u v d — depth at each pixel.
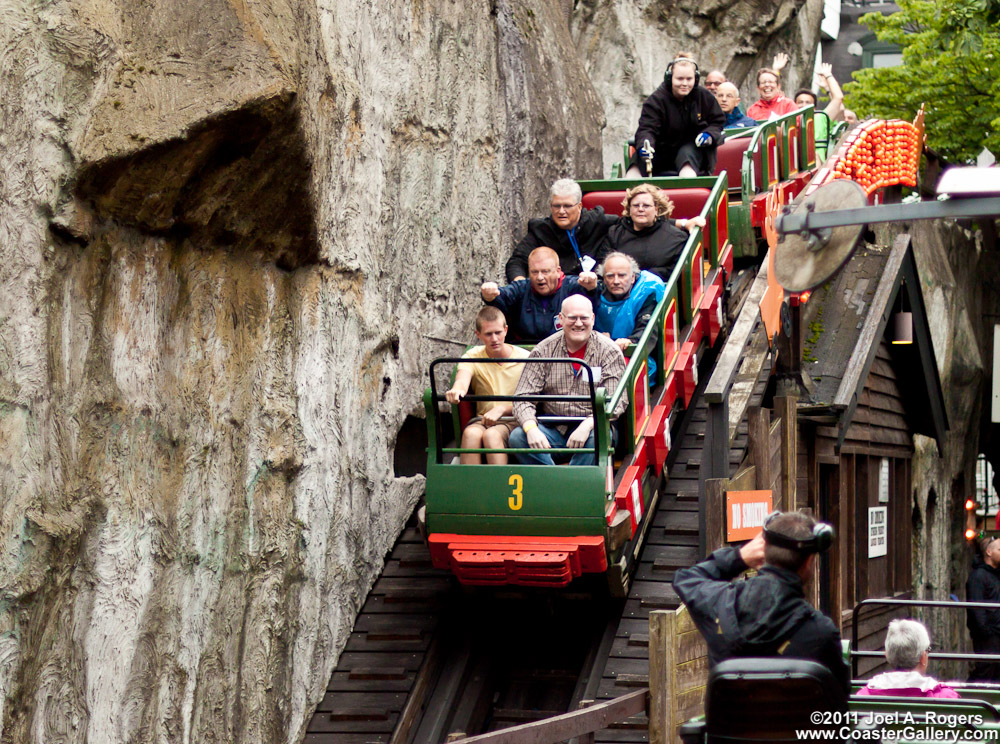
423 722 14.58
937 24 41.69
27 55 10.30
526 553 14.08
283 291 13.89
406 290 17.45
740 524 15.43
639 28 38.09
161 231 11.77
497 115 21.22
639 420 15.76
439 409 18.34
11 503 9.77
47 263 10.36
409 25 17.83
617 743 13.55
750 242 21.31
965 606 12.38
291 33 12.15
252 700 13.25
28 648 9.95
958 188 7.78
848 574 23.80
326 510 14.71
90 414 10.80
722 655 8.46
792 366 19.56
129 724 11.31
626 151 27.48
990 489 50.47
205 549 12.38
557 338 15.56
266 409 13.38
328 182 14.55
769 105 31.56
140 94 10.96
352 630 15.62
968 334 36.62
